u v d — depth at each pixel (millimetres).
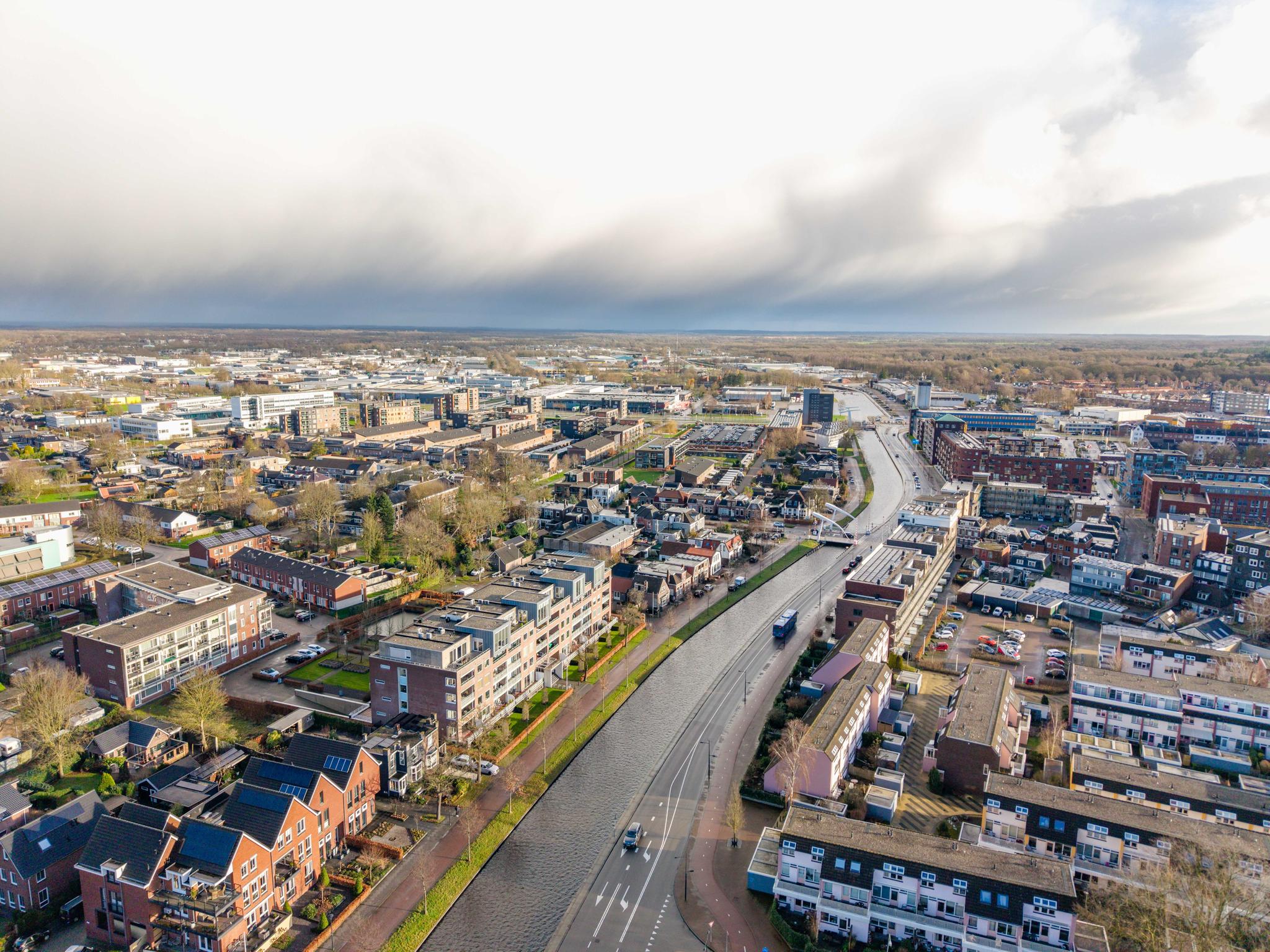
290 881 106188
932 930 98438
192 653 170625
